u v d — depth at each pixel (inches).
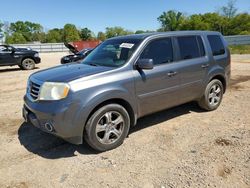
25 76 499.5
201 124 201.5
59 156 159.0
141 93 173.0
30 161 154.4
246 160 145.2
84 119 149.3
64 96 144.5
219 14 2952.8
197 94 214.2
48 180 135.4
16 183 133.6
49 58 1040.2
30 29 3833.7
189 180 129.6
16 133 195.9
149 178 132.9
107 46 199.8
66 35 3587.6
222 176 131.9
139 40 181.2
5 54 581.6
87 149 166.2
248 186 123.8
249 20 2773.1
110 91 155.9
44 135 190.1
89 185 129.7
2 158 158.6
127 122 168.6
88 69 166.7
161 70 181.9
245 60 705.0
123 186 127.6
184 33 206.2
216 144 165.9
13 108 262.7
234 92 301.3
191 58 205.2
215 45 229.8
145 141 174.4
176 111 232.5
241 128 189.9
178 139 175.8
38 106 151.0
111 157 155.2
